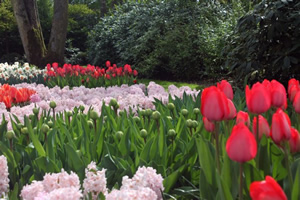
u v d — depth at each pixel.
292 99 2.32
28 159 2.28
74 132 2.82
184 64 12.10
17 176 2.25
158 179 1.80
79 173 2.04
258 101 1.69
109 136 2.66
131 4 17.67
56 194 1.54
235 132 1.33
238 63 5.75
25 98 4.41
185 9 13.43
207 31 11.92
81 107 3.61
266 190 0.95
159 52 12.66
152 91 5.30
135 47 13.53
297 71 5.76
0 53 22.14
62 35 15.24
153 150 2.24
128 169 2.06
